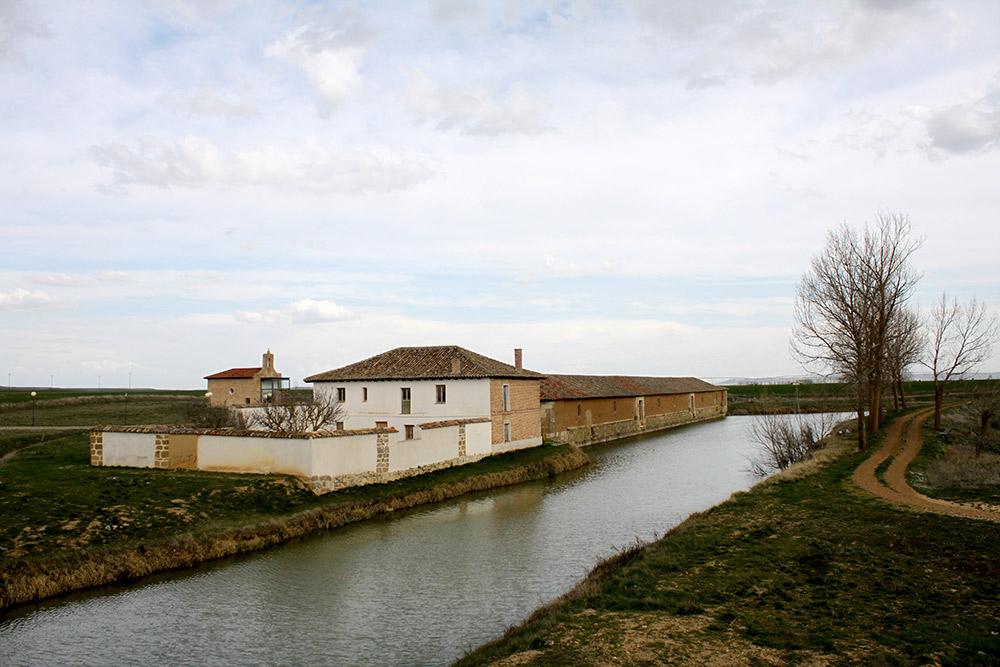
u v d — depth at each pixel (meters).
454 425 37.38
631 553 19.03
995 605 12.64
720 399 103.44
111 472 28.42
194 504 23.52
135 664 13.55
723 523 20.44
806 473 28.92
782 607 12.95
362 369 46.44
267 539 22.70
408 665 13.40
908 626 11.73
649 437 64.94
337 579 19.03
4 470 28.88
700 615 12.75
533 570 19.81
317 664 13.50
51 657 13.86
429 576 19.28
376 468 30.78
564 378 64.12
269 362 60.31
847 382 41.16
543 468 39.31
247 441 28.28
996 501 21.78
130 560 19.11
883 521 19.44
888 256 38.25
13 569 17.11
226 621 15.84
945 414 52.12
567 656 11.13
